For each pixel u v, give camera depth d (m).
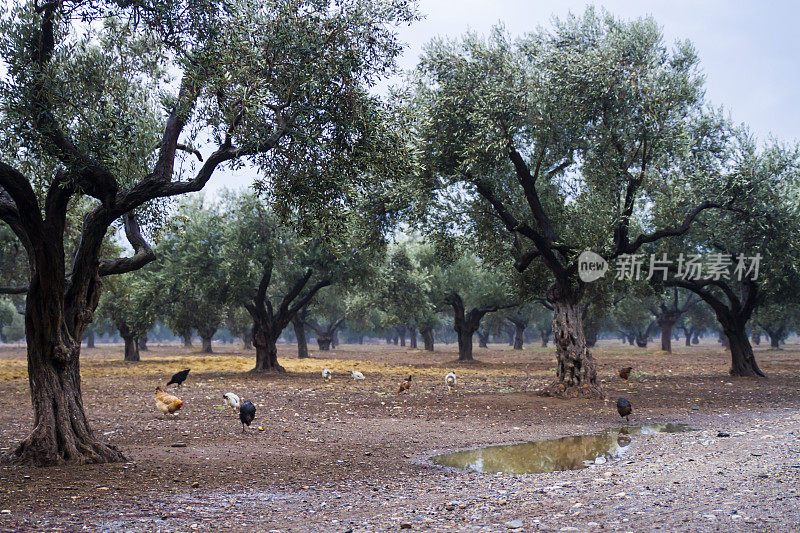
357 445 13.24
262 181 13.58
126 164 11.79
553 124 21.48
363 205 22.89
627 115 20.89
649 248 30.48
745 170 26.59
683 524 6.74
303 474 10.37
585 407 19.66
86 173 10.98
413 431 15.13
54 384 11.13
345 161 13.00
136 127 11.96
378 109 13.23
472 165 21.27
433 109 21.33
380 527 7.11
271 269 36.00
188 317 38.97
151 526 7.22
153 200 15.46
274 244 35.06
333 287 57.44
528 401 21.27
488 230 23.98
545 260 22.41
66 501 8.38
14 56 10.48
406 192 22.25
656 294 33.00
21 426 15.77
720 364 46.16
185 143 12.57
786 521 6.65
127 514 7.76
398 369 41.97
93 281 11.96
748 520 6.75
